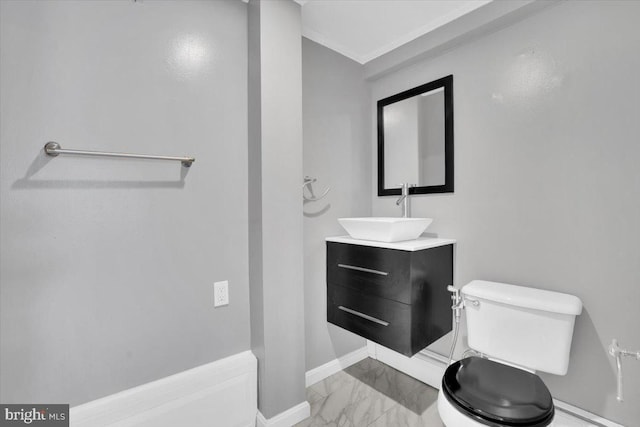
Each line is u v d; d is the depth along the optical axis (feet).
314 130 6.41
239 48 5.08
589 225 4.52
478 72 5.71
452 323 6.09
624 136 4.23
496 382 3.84
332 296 6.45
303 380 5.30
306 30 6.16
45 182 3.51
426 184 6.54
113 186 3.95
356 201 7.29
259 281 4.88
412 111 6.77
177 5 4.46
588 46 4.51
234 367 4.75
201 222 4.69
